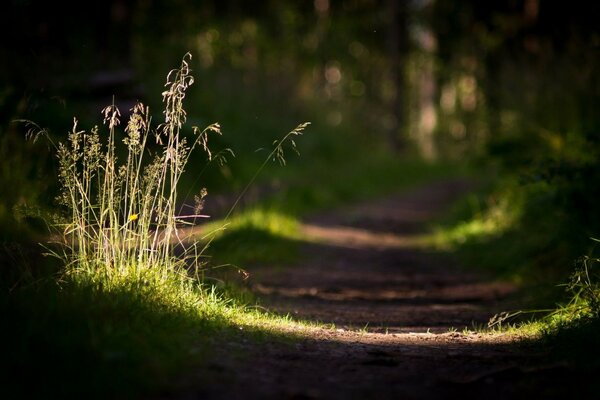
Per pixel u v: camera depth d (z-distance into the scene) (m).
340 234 16.98
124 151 13.36
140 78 19.80
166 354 5.23
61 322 5.25
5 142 10.65
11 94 12.63
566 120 15.16
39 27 17.14
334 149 30.77
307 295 10.08
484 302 9.82
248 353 5.76
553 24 18.02
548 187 12.59
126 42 23.08
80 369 4.61
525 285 10.30
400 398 4.86
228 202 16.34
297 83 33.22
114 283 6.34
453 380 5.33
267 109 28.95
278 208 16.84
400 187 30.19
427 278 12.06
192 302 6.65
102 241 6.83
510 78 18.45
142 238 6.89
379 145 39.59
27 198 9.62
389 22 43.16
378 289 11.01
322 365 5.66
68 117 13.44
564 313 7.54
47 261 7.03
